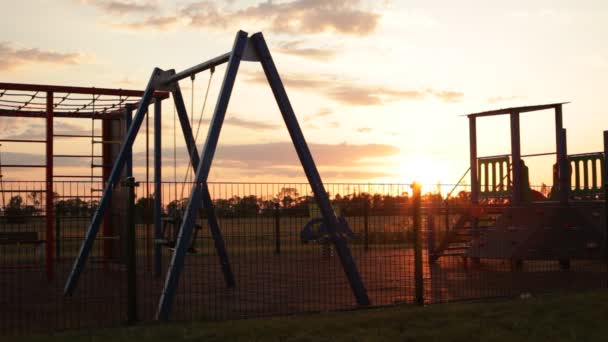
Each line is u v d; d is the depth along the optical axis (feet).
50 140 46.70
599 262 59.41
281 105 33.68
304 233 50.03
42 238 45.65
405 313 26.89
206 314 28.09
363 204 34.37
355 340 22.62
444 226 66.85
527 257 52.29
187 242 29.71
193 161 41.45
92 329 24.57
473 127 58.65
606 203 38.75
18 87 46.09
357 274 31.63
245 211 32.86
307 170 33.30
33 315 29.25
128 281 26.00
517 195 55.26
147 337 22.77
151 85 42.37
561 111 53.67
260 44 33.58
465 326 24.77
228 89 32.40
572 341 23.13
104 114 57.72
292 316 27.02
